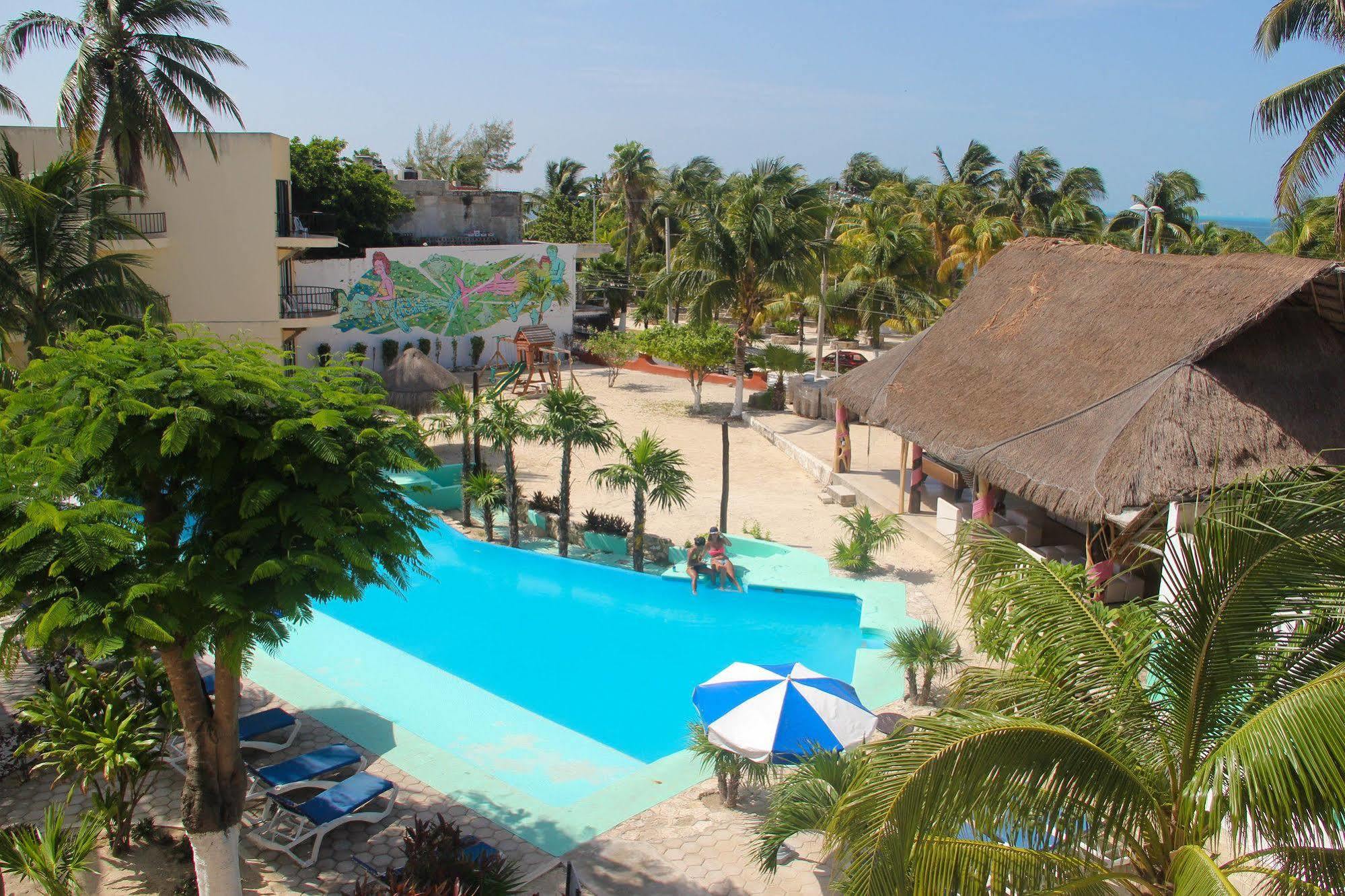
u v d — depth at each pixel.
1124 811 6.02
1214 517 6.11
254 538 8.40
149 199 32.12
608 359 44.22
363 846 10.35
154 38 27.22
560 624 18.33
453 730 13.67
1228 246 50.53
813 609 18.33
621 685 15.82
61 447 8.02
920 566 19.86
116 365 8.44
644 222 70.81
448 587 20.14
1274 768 5.12
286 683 14.61
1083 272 19.30
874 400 21.69
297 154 45.09
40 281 19.89
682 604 19.09
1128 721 6.55
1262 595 5.94
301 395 8.83
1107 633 6.89
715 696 11.41
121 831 10.15
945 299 50.31
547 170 82.62
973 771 5.62
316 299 40.69
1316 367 14.58
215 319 33.50
